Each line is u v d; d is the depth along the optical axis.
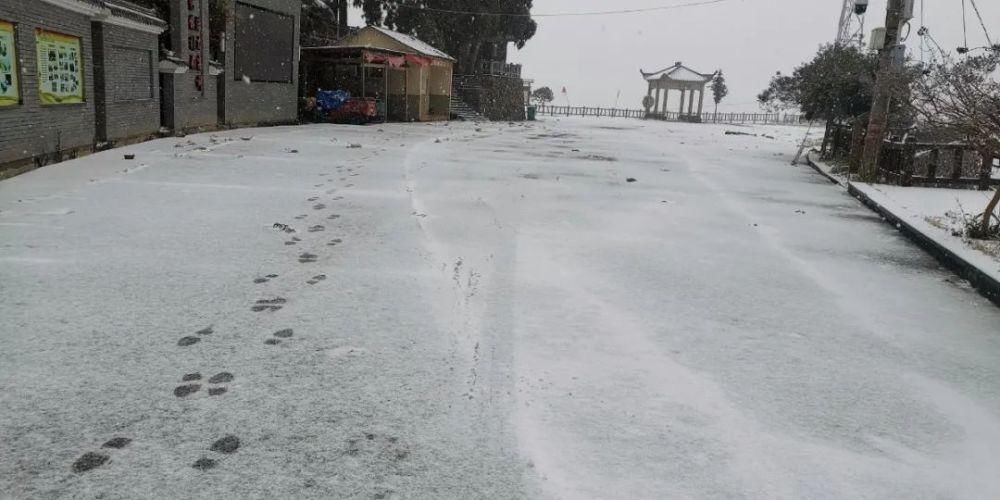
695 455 2.67
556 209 8.20
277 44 21.66
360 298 4.44
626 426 2.88
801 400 3.22
